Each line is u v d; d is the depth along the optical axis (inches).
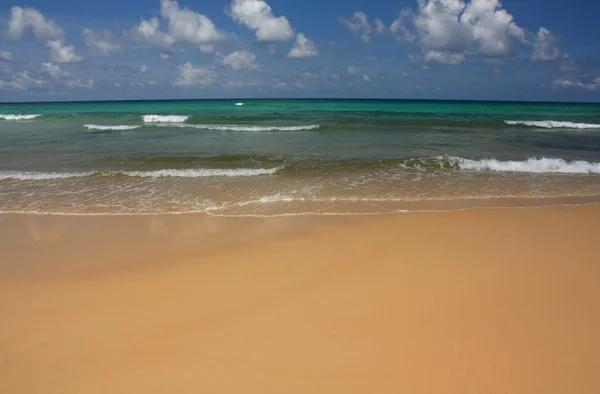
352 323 144.9
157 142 703.7
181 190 373.1
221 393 110.7
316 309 156.1
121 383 116.1
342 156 552.4
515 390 109.2
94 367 123.9
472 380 113.2
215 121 1147.9
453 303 158.2
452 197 346.9
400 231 254.7
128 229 265.7
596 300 159.0
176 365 123.6
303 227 266.2
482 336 134.5
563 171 457.7
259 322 147.3
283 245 231.8
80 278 190.5
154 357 128.0
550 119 1269.7
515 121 1074.1
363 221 278.1
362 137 780.0
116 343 136.4
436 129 929.5
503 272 188.4
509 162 482.6
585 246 224.5
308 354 127.0
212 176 436.5
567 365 118.9
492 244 228.5
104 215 297.9
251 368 120.9
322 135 816.9
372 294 167.5
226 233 255.6
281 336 137.6
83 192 366.9
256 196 350.0
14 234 257.0
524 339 132.3
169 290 176.1
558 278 181.2
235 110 1795.0
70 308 161.6
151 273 195.2
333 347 130.5
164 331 143.1
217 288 177.3
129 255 219.9
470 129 938.1
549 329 138.3
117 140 726.5
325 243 234.1
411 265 198.5
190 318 151.8
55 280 188.5
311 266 200.1
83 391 113.3
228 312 155.7
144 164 505.0
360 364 121.3
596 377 113.7
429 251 218.2
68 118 1256.8
